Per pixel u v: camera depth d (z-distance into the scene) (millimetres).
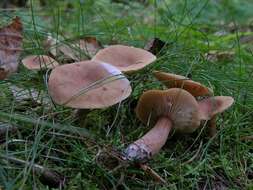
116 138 319
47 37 486
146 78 391
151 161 309
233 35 646
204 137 344
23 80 381
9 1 858
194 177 307
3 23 462
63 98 279
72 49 435
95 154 302
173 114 315
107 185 286
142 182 291
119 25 595
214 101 329
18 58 348
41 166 275
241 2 926
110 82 292
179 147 333
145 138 300
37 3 767
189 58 436
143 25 634
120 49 348
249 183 313
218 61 499
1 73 335
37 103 356
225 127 349
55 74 291
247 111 381
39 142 297
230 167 323
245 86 409
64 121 323
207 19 805
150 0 772
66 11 723
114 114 351
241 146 345
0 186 256
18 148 302
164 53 427
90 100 278
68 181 283
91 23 615
